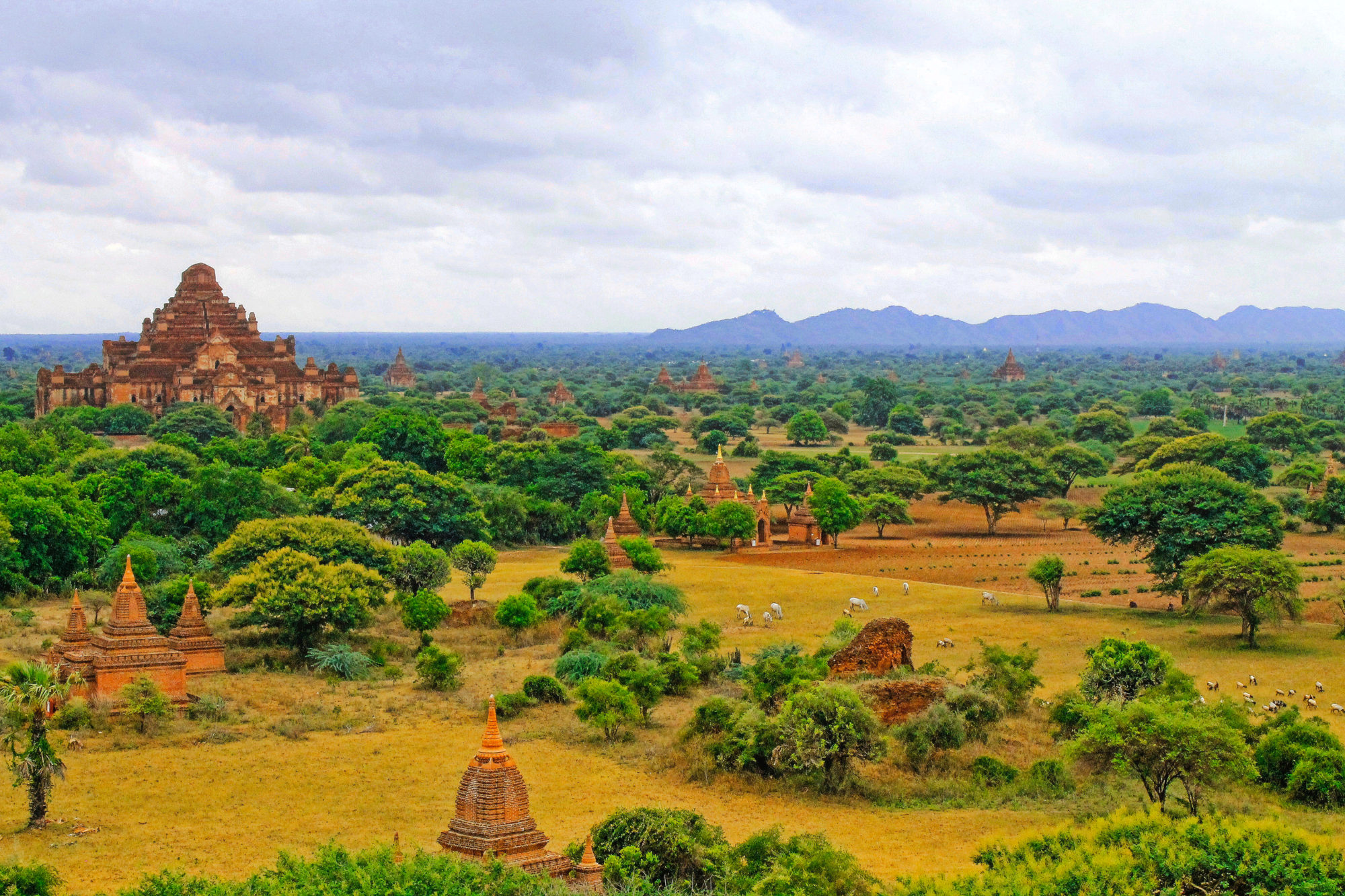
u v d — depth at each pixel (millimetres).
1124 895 39344
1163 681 68125
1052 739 64062
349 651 80062
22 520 100250
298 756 60812
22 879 40156
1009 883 40281
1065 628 92812
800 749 57031
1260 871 41250
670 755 61562
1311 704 70438
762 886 40531
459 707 70562
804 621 95875
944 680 66688
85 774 57312
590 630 88125
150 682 65812
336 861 40875
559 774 58906
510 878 38719
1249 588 85438
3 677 54594
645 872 43406
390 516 122250
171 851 48188
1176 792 56906
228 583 84938
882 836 51344
